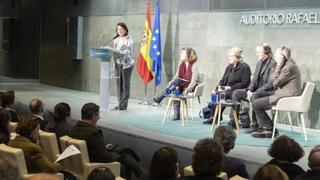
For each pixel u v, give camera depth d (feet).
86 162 14.34
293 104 21.72
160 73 33.47
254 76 23.84
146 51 33.47
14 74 51.06
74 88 44.96
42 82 50.42
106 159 15.06
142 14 36.32
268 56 23.66
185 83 26.76
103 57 29.71
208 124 25.73
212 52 30.78
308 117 25.02
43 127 17.20
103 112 29.86
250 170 17.37
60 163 14.23
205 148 9.95
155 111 30.73
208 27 30.99
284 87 22.03
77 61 44.37
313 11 24.79
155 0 34.94
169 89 26.81
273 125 22.30
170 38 33.81
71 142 14.42
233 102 23.26
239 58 24.86
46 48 49.49
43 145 15.11
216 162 9.89
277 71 22.17
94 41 42.01
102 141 15.07
